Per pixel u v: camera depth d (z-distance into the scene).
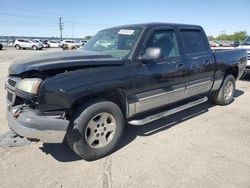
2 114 5.30
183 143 3.98
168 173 3.14
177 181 2.98
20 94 3.08
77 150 3.29
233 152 3.67
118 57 3.70
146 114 4.33
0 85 8.49
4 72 11.87
